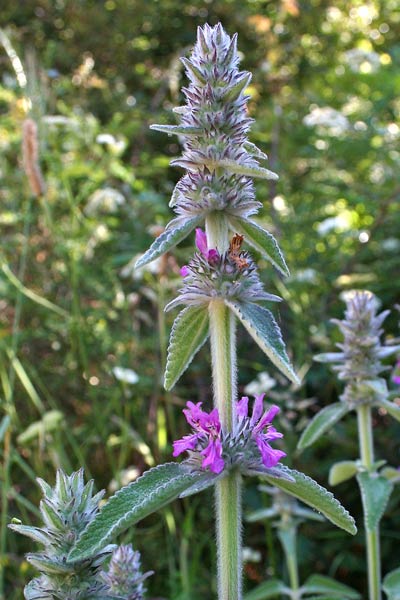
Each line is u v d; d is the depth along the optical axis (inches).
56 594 15.4
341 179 46.9
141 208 38.1
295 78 59.7
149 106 50.5
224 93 16.2
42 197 31.6
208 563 30.9
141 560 29.4
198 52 16.4
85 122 38.9
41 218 36.9
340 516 15.9
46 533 15.7
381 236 43.3
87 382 31.3
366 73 51.4
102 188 39.9
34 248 36.7
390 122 52.8
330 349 34.4
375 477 21.3
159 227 33.1
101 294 36.1
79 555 14.6
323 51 63.8
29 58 35.3
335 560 29.4
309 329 36.8
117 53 58.2
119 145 36.0
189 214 16.4
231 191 16.2
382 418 34.7
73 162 38.2
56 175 36.9
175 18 60.7
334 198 46.6
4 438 31.6
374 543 21.7
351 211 48.1
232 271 16.1
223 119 16.1
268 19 58.0
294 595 24.2
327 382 35.8
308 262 41.4
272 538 31.2
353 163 47.6
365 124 47.2
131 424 34.4
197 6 60.5
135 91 55.6
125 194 40.1
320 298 40.7
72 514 15.6
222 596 15.8
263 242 16.4
